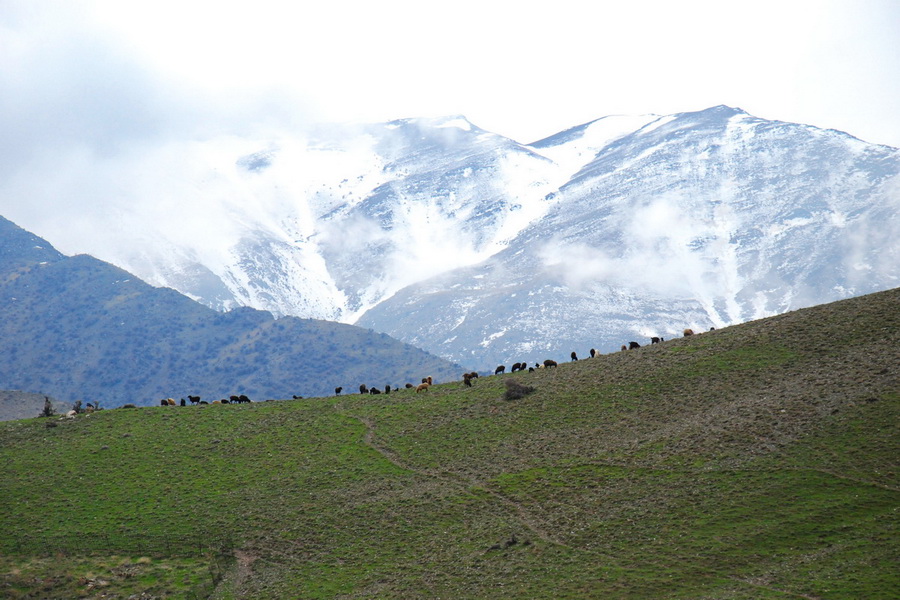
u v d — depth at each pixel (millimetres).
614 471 72438
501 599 58312
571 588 57906
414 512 73500
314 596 64125
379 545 69812
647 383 88500
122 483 86562
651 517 64562
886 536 56625
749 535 59719
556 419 85812
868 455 65312
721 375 85812
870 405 71188
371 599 61906
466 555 65312
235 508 79625
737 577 55750
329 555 69938
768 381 81812
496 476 76688
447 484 77375
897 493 60719
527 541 65000
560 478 73500
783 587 53688
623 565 59469
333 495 79188
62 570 72188
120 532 77625
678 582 56281
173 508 80812
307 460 87125
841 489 62375
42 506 83375
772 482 64938
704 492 65875
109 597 68000
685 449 72938
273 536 74312
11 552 75750
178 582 69500
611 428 81000
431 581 62750
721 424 75500
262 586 67062
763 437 71375
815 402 74312
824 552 56438
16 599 68188
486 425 88062
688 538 60938
